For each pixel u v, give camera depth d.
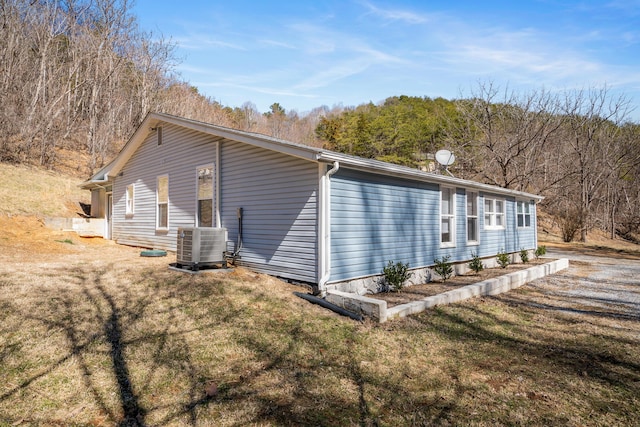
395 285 7.13
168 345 4.22
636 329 5.50
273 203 7.16
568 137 25.22
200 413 2.99
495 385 3.64
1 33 20.30
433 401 3.32
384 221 7.51
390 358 4.26
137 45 28.20
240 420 2.91
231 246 8.09
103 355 3.92
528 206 14.65
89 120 23.88
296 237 6.69
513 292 8.16
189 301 5.53
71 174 19.62
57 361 3.74
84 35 24.69
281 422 2.90
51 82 21.86
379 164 7.04
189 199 9.47
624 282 9.53
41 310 4.90
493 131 22.38
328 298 6.05
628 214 29.44
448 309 6.27
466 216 10.38
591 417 3.07
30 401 3.09
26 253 8.93
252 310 5.38
